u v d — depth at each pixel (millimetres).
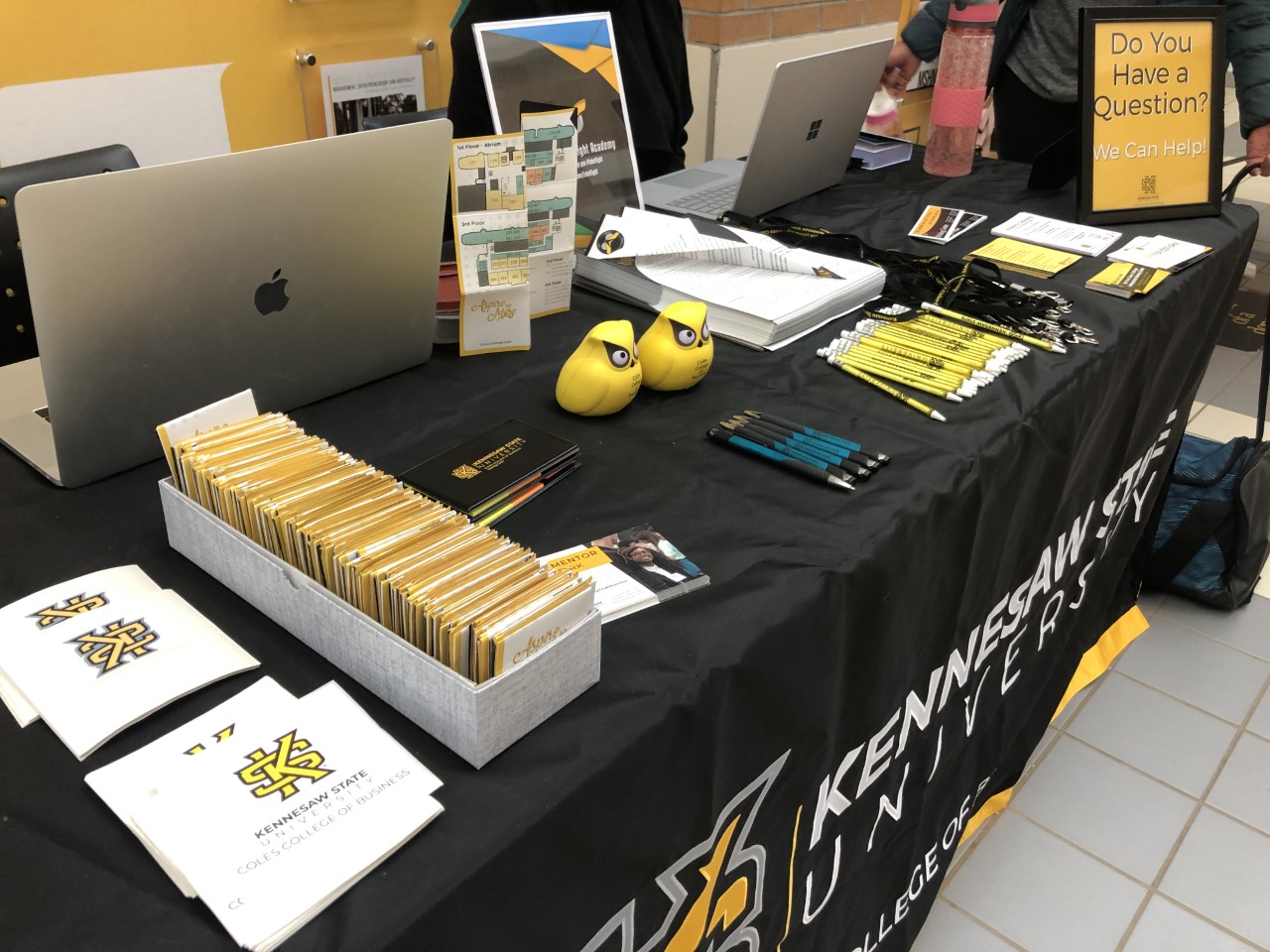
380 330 1046
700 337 1058
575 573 646
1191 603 2158
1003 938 1448
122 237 736
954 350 1180
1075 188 1825
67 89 2018
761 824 857
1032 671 1536
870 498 907
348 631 630
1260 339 3312
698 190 1728
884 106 2170
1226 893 1518
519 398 1072
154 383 854
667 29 1899
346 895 510
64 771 582
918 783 1212
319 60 2400
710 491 908
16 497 858
